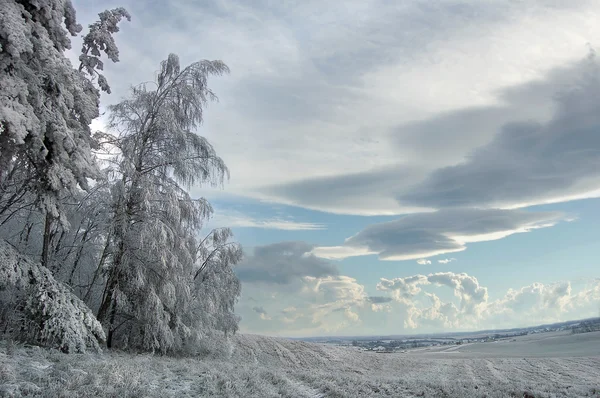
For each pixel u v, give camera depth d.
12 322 14.91
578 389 18.77
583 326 145.50
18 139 11.81
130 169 19.53
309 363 38.06
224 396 11.05
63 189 14.31
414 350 111.25
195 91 21.83
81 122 16.31
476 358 59.88
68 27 16.30
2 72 12.20
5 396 8.36
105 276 20.25
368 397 14.12
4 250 14.01
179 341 21.22
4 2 12.73
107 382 10.28
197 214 22.44
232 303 25.25
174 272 20.31
